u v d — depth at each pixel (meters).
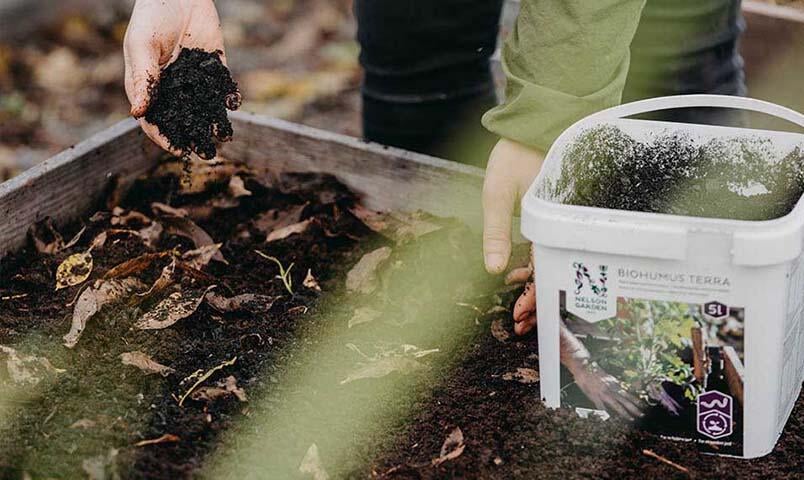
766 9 2.63
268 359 1.77
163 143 1.88
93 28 4.22
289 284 2.00
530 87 1.71
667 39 2.26
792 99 2.66
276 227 2.18
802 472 1.52
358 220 2.20
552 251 1.47
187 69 1.90
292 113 3.57
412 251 2.10
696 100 1.66
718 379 1.49
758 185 1.73
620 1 1.66
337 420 1.63
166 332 1.80
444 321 1.91
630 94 2.36
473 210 2.19
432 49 2.40
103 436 1.53
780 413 1.55
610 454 1.54
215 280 1.96
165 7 1.87
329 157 2.31
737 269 1.40
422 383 1.73
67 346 1.74
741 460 1.54
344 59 4.00
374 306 1.94
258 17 4.37
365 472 1.52
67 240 2.16
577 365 1.55
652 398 1.53
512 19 2.87
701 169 1.74
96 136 2.26
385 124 2.53
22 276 1.98
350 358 1.78
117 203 2.28
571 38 1.67
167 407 1.61
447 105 2.49
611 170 1.76
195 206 2.27
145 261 1.96
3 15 4.09
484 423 1.62
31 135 3.44
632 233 1.41
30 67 3.90
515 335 1.86
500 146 1.76
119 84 3.83
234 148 2.41
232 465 1.51
